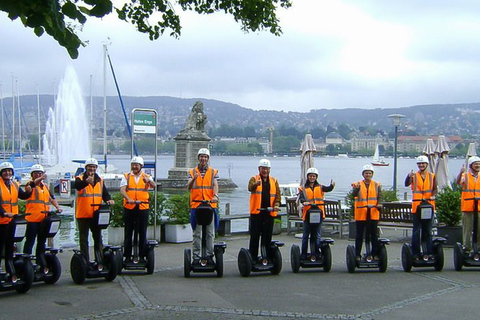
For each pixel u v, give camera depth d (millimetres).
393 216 18609
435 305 10062
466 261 13211
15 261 10844
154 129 17312
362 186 13250
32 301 10219
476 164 13930
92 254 15703
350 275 12844
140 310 9617
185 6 13195
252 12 13070
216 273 13000
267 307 9883
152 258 12781
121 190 12664
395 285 11742
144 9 11898
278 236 19625
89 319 9055
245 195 60562
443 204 17312
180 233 17609
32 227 12250
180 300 10328
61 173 57094
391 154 191875
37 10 6391
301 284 11805
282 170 134125
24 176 58062
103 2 6762
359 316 9336
